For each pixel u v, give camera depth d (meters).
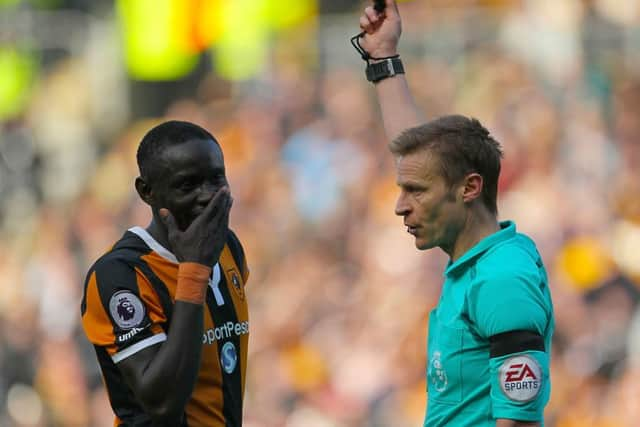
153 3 49.28
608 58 40.72
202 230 12.48
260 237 41.78
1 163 49.56
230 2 47.94
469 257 13.03
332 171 41.62
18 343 42.44
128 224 45.25
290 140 43.84
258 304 39.66
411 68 43.16
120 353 12.64
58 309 42.59
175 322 12.34
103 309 12.80
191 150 12.72
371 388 35.06
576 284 34.00
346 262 39.53
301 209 41.62
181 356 12.26
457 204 13.11
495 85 41.12
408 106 15.48
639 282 34.16
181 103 49.44
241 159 44.56
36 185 49.25
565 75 40.53
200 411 13.05
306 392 36.28
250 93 46.97
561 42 41.22
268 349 38.12
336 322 37.50
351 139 42.44
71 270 43.84
